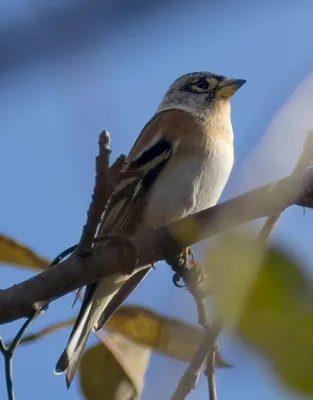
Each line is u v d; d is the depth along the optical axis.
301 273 2.53
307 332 2.46
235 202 5.21
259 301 2.51
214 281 2.60
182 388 4.32
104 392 6.66
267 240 2.74
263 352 2.47
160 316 6.20
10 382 5.99
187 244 5.83
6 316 6.19
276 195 5.01
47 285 6.32
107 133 5.80
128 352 6.71
